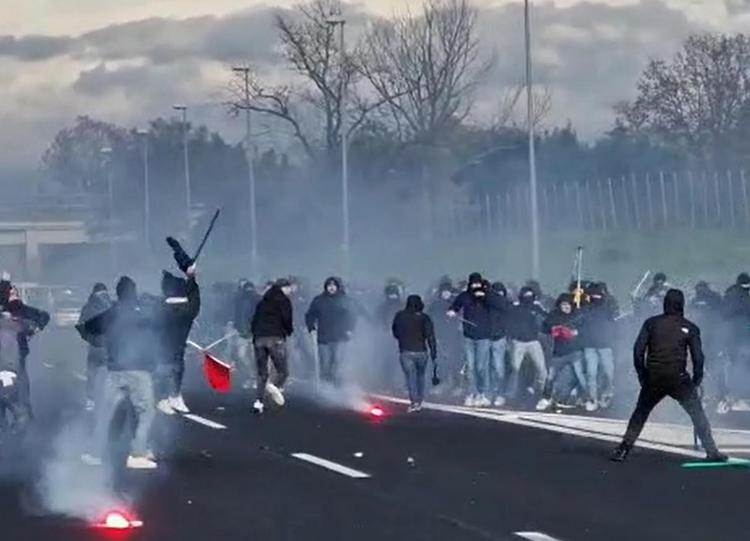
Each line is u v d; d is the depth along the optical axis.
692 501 31.70
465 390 59.34
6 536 28.53
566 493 33.16
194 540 27.81
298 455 41.38
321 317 62.09
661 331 38.19
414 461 39.59
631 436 38.72
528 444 43.25
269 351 54.84
